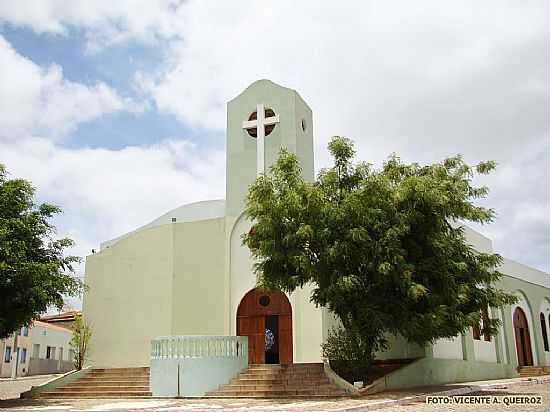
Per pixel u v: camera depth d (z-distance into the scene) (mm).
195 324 22500
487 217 17312
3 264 15391
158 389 17984
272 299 22250
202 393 17531
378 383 16859
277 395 16391
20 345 44875
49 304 17516
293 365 18562
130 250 24016
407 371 18938
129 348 22938
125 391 18719
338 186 16719
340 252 15344
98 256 24500
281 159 17016
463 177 17688
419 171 17688
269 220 16031
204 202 30641
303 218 15953
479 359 25828
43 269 16359
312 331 21172
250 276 22578
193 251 23281
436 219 16219
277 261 16422
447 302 16453
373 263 15461
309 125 25750
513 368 28344
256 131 24906
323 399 15094
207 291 22750
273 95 24672
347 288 14914
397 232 15398
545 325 33188
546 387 19906
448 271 16453
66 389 19609
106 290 23969
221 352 18172
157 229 23875
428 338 16469
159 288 23156
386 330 16875
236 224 23312
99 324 23672
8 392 23750
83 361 23484
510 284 29078
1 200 16828
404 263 15367
